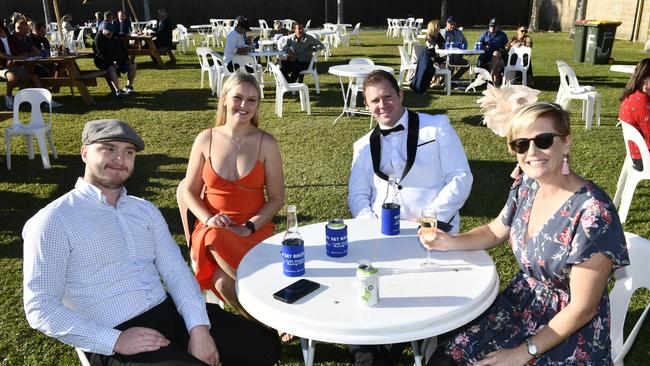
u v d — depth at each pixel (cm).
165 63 1564
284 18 2827
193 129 775
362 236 238
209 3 2736
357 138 699
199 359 187
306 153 638
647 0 1894
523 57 1058
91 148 199
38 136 590
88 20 2605
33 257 187
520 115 186
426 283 189
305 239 236
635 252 207
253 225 273
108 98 1027
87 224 196
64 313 188
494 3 2902
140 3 2655
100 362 189
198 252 256
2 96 1061
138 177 565
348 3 2869
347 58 1595
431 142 282
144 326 204
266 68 1302
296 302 177
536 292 198
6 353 276
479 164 585
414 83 947
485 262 206
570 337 180
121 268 204
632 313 300
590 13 2211
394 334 161
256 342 213
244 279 198
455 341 198
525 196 205
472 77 1148
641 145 406
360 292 172
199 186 286
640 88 411
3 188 539
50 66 1036
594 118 780
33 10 2527
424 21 2933
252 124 292
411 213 288
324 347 277
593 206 174
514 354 180
